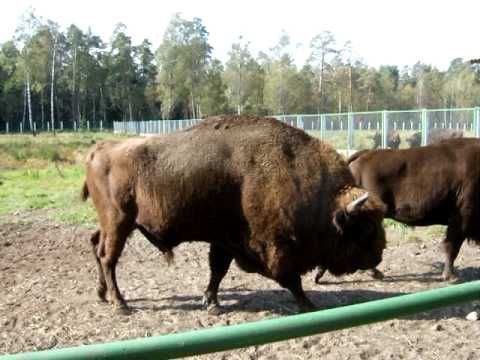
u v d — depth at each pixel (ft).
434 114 65.36
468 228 23.63
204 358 16.33
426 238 32.71
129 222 20.80
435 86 264.11
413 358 16.30
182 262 28.63
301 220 19.19
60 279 25.72
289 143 19.63
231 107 248.93
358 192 19.42
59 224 39.78
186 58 245.45
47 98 290.97
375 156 24.57
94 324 19.66
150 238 21.12
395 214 24.47
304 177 19.26
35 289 24.06
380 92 256.32
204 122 20.15
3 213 44.37
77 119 303.27
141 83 323.78
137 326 19.40
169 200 19.67
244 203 19.35
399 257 28.55
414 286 23.61
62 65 263.29
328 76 240.32
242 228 19.79
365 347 17.11
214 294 20.85
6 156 95.66
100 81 279.90
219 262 20.85
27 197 52.39
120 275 26.25
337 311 4.91
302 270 19.97
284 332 4.69
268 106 236.22
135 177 20.12
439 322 19.17
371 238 19.53
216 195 19.45
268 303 21.70
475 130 58.54
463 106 234.58
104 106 306.96
